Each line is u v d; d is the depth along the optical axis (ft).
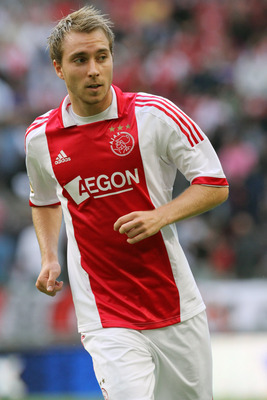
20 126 144.05
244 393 91.97
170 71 162.71
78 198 42.65
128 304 42.68
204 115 152.66
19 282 112.27
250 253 122.83
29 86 157.07
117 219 42.14
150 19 179.83
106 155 41.75
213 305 104.78
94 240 42.75
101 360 42.24
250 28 177.68
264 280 106.73
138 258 42.39
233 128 150.30
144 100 42.14
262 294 104.68
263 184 138.31
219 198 41.83
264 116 154.40
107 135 41.75
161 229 42.55
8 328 101.86
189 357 43.88
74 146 42.19
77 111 42.14
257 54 165.78
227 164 141.90
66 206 43.47
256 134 149.18
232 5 180.55
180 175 126.21
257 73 160.97
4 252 121.29
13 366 95.45
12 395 94.58
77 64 40.42
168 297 43.09
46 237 46.16
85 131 41.96
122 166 41.70
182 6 181.98
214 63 166.91
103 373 41.98
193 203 41.16
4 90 151.74
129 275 42.57
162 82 161.27
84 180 42.19
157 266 42.73
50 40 42.06
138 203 42.14
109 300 42.98
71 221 43.47
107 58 40.83
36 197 46.06
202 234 126.41
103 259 42.73
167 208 40.75
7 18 168.96
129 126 41.70
